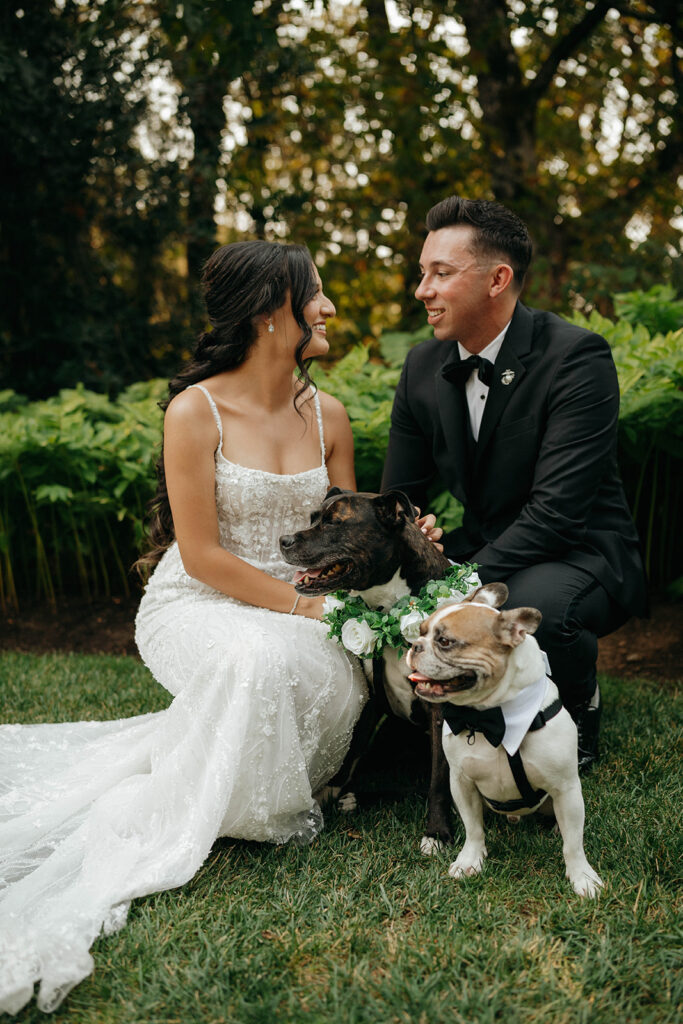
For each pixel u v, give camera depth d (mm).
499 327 3426
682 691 4375
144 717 3578
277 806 2869
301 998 2115
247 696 2811
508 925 2377
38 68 7734
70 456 5621
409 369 3791
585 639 3271
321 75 9219
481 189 10797
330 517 2920
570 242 11156
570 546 3316
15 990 2127
